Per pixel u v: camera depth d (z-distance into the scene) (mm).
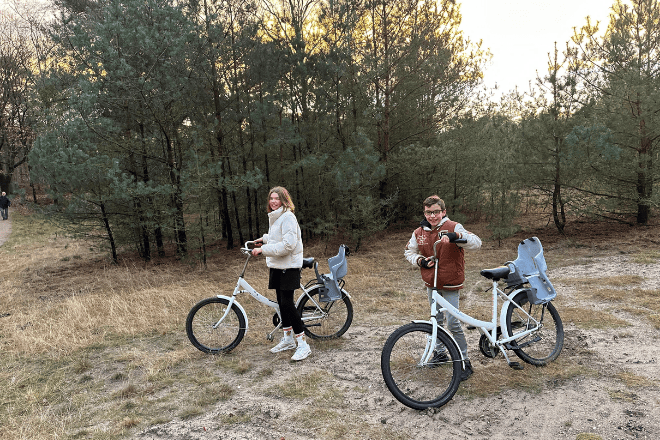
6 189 27812
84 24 9297
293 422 2926
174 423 3012
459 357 3062
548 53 9633
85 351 4621
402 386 3279
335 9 10414
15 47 24594
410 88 12055
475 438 2623
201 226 9625
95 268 10500
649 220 10664
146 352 4465
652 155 9445
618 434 2523
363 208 10156
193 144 10398
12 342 5012
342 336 4605
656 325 4164
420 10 11914
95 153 8992
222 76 10922
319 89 10625
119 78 8688
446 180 12758
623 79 9250
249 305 6125
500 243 9812
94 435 2912
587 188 10094
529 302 3434
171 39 8852
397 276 7750
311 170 11539
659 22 9164
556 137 9461
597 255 8031
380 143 12656
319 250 10914
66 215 9555
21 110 23797
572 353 3689
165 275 8953
